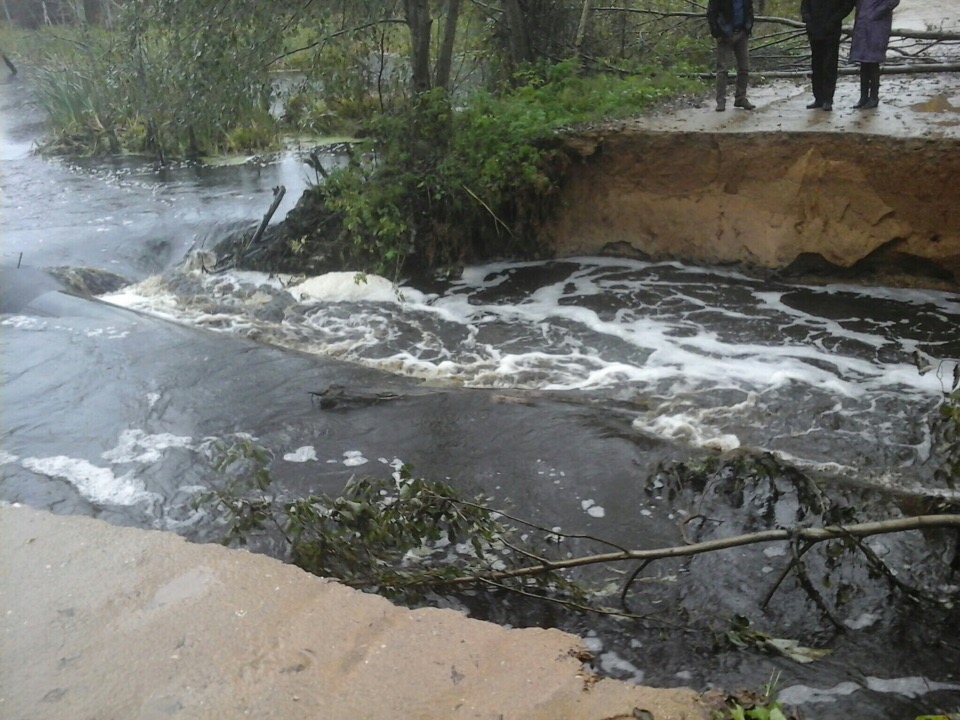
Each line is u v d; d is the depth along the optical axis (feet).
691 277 32.55
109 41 61.16
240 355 27.09
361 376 25.79
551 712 8.88
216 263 37.55
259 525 16.37
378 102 51.16
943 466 19.65
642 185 33.68
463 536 17.22
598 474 19.65
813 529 14.06
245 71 37.22
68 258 37.52
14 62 80.38
